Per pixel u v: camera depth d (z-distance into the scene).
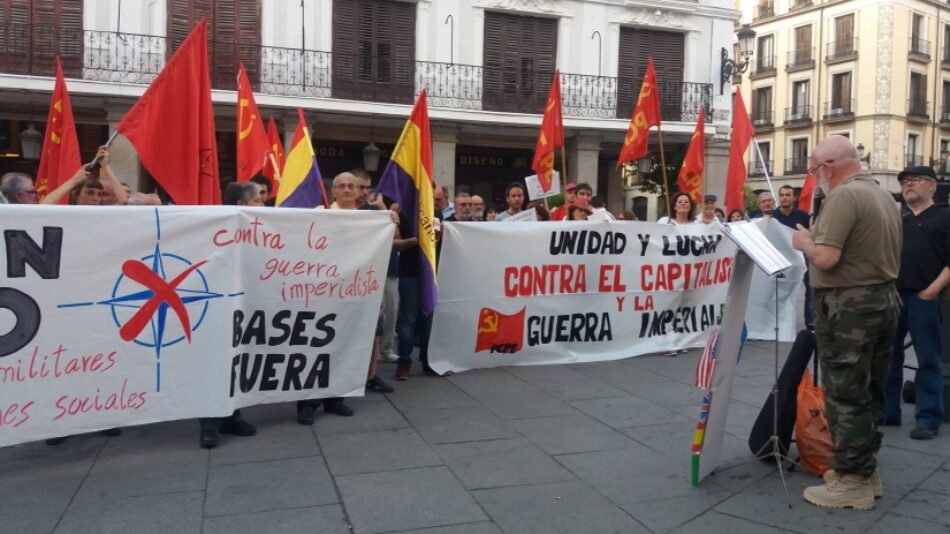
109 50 15.36
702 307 7.90
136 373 4.45
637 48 19.28
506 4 17.91
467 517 3.61
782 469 4.29
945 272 4.74
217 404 4.60
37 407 4.19
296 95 16.36
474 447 4.65
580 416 5.34
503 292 6.84
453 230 6.54
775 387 4.23
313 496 3.85
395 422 5.18
